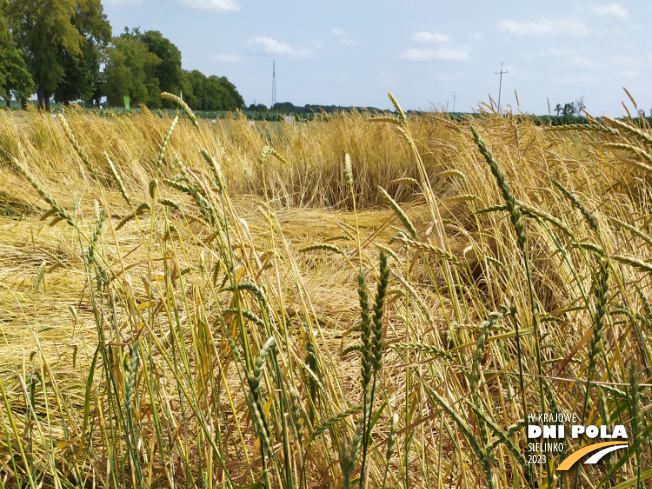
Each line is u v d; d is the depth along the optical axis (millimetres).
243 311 1078
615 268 1854
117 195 5711
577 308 1476
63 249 3828
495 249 3064
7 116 7496
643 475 944
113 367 1356
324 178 7031
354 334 2598
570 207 2453
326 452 1217
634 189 2777
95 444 1632
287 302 2619
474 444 907
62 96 48156
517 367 1568
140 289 2811
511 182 2844
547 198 2861
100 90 55938
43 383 1426
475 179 3408
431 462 1500
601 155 2941
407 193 6605
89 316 2734
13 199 5246
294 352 1271
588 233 2346
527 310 1693
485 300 2570
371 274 3201
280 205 6262
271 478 1220
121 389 1397
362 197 6770
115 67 53312
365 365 763
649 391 1227
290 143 8016
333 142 7391
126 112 9477
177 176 1238
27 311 2791
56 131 7164
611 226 2438
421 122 7664
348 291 3143
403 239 1156
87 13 46875
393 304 1754
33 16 39625
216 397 1305
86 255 1269
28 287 3109
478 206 3248
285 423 1019
